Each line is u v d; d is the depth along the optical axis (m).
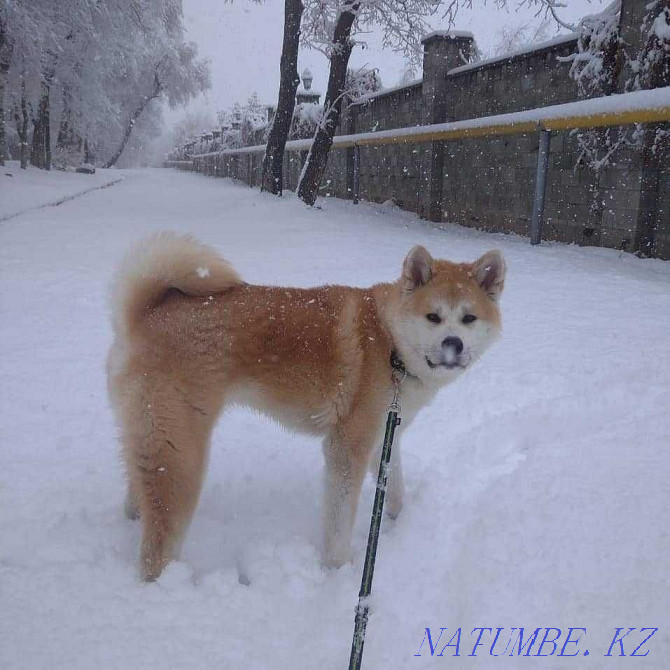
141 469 2.33
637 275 7.75
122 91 38.19
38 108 25.64
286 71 15.95
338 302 2.67
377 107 19.50
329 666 2.04
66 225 11.37
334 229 11.65
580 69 10.45
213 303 2.51
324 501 2.58
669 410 3.71
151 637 2.08
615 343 4.93
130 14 24.58
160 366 2.34
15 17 18.02
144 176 37.44
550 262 8.62
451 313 2.58
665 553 2.40
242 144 35.78
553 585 2.30
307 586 2.41
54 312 5.69
